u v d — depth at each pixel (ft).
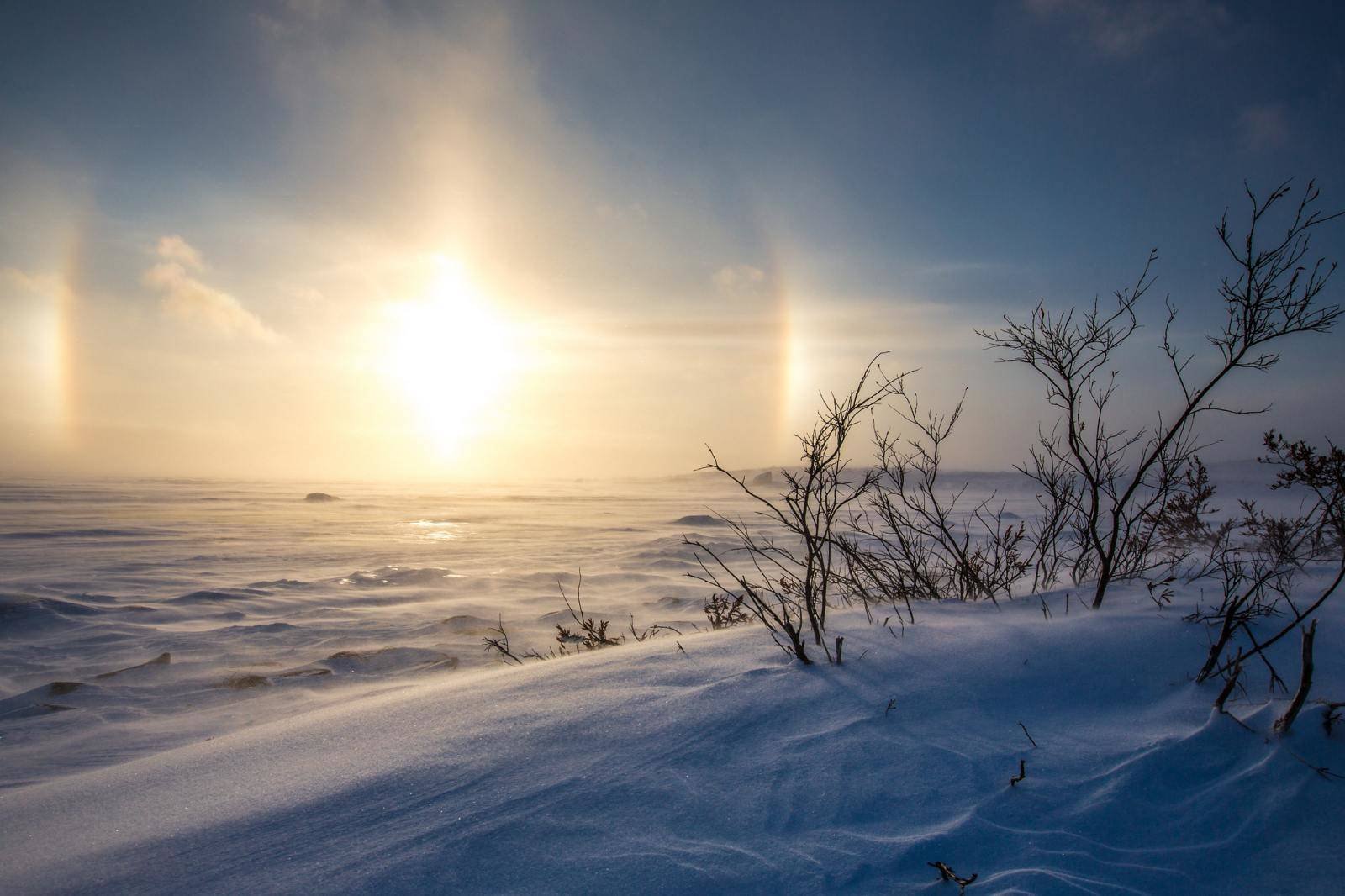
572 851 5.11
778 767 6.17
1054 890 4.47
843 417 10.27
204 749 8.13
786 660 8.81
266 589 32.50
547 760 6.47
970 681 7.81
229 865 5.19
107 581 35.78
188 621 25.75
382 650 19.62
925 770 6.03
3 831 6.24
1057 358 11.41
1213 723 6.37
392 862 5.06
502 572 37.88
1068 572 14.02
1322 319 8.87
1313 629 6.13
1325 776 5.49
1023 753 6.29
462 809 5.72
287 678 17.35
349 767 6.66
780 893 4.63
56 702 15.72
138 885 5.02
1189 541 14.78
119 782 7.27
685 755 6.46
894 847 5.02
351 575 36.37
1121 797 5.52
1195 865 4.80
